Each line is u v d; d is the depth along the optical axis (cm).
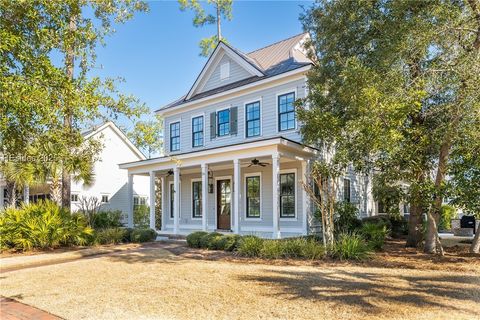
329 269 830
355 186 1833
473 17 887
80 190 2281
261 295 612
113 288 681
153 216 1722
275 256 992
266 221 1570
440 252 1031
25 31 496
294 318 496
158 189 2705
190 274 789
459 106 846
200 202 1873
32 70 480
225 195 1772
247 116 1653
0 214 1344
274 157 1264
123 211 2519
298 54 1747
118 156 2545
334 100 1145
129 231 1503
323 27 1180
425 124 1038
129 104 775
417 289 640
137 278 762
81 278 780
